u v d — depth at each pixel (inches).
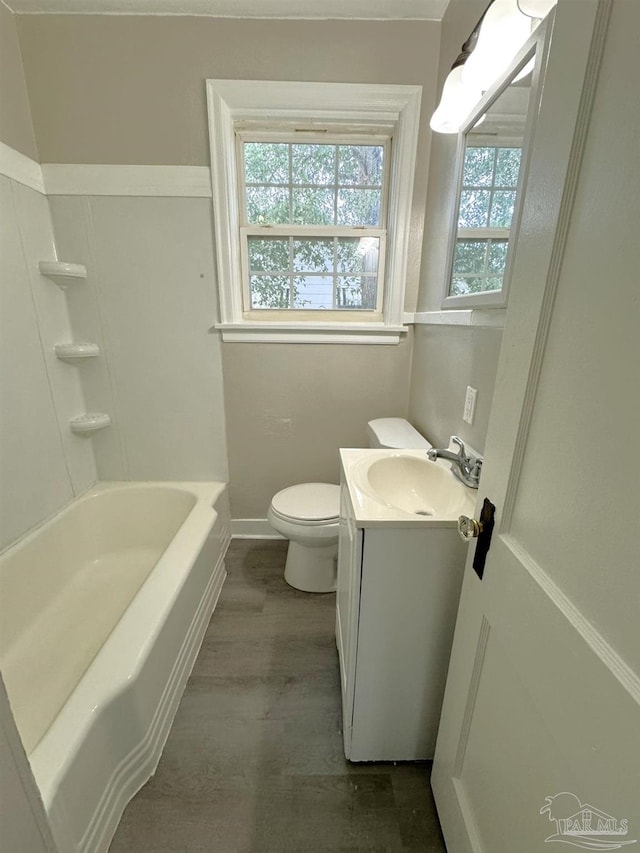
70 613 62.6
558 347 20.4
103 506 76.0
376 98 62.6
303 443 81.3
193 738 46.1
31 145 62.1
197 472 81.5
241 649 58.6
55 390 68.0
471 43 41.7
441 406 59.2
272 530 86.5
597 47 17.2
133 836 37.6
